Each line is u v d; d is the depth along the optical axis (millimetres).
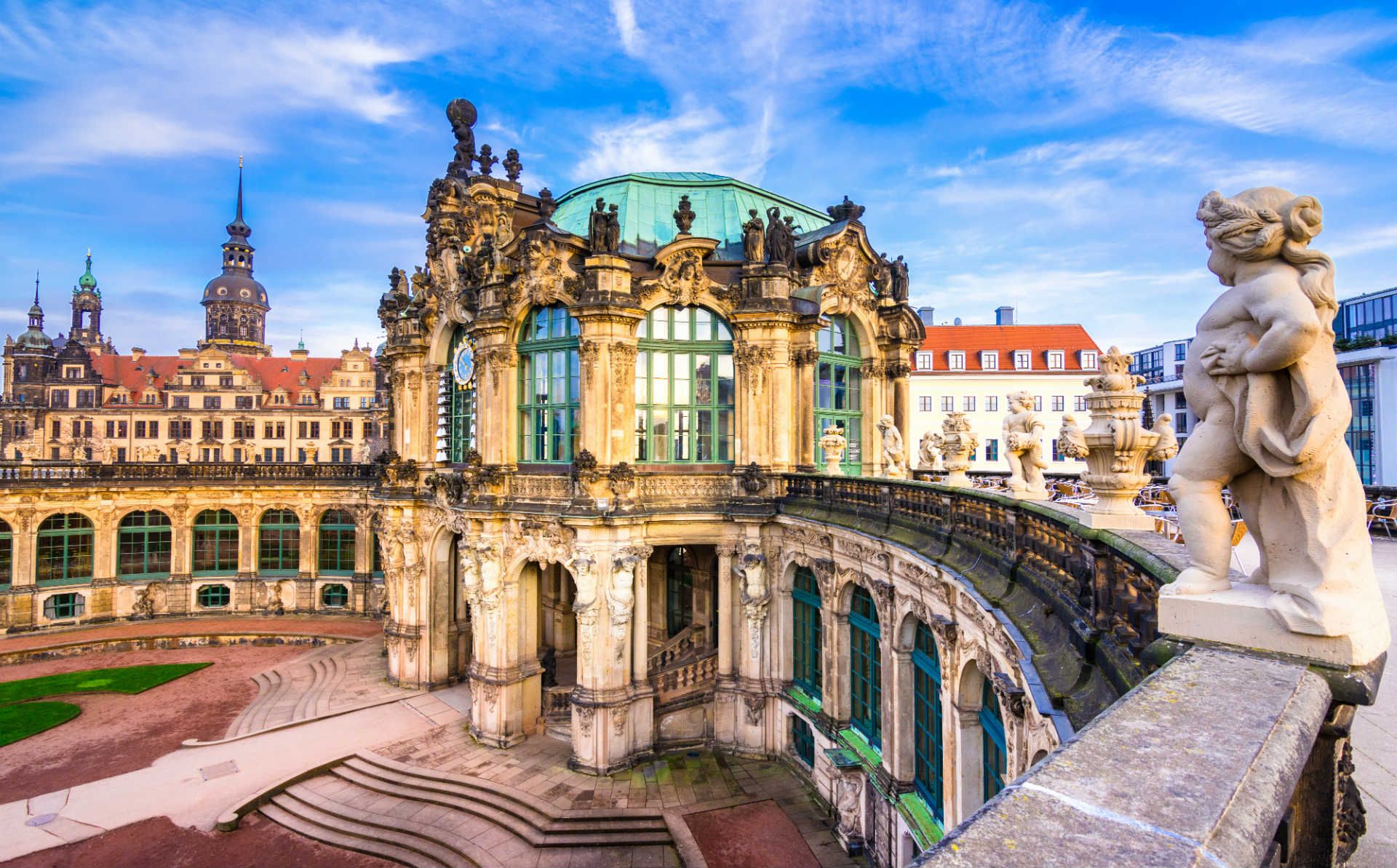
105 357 114250
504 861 23766
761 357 30922
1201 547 6152
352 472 55406
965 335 74562
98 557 52750
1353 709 5180
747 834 24828
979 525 16062
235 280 152750
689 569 36125
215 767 30547
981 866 2953
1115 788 3562
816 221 39562
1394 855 5629
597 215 29547
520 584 32344
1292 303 5355
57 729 35812
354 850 25281
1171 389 74125
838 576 25922
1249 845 3105
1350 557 5457
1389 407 41438
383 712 36000
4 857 24734
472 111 37562
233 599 55094
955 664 17734
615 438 29391
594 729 28703
